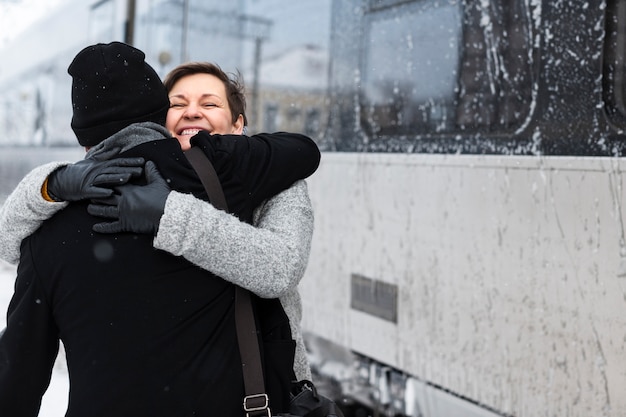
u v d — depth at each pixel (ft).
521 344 9.36
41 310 4.90
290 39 13.94
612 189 8.26
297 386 5.54
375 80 12.01
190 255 4.58
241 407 4.81
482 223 9.95
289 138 5.44
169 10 17.52
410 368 11.23
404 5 11.48
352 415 12.85
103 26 20.51
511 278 9.50
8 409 4.87
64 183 4.88
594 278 8.44
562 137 8.91
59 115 24.30
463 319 10.25
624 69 8.27
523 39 9.52
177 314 4.72
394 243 11.49
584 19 8.76
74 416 4.68
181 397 4.65
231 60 15.49
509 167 9.57
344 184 12.57
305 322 13.57
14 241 5.04
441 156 10.64
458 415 10.41
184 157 4.96
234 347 4.85
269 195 5.22
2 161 30.96
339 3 12.81
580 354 8.60
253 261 4.71
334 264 12.82
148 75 5.09
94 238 4.80
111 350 4.68
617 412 8.18
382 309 11.75
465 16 10.39
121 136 4.96
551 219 8.98
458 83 10.48
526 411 9.32
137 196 4.61
